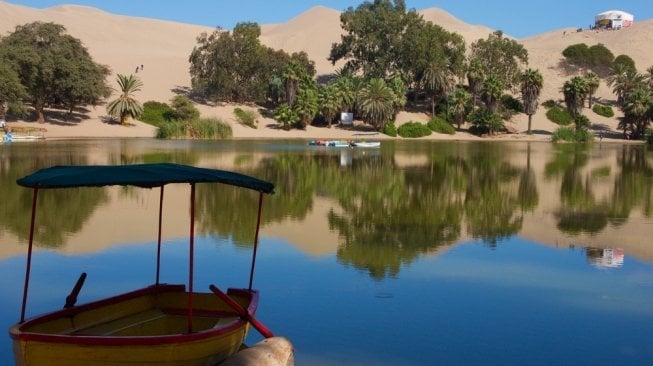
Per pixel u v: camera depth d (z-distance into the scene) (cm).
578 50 15012
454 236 2106
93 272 1614
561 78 14562
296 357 1090
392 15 11719
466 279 1577
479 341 1175
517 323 1272
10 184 3181
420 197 3042
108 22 17275
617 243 2025
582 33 19288
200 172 1062
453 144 8444
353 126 10606
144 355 909
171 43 16975
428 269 1670
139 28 17575
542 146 8306
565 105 12656
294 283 1524
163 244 1934
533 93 10831
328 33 18262
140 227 2180
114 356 900
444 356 1103
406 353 1112
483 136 10800
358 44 12006
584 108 12531
